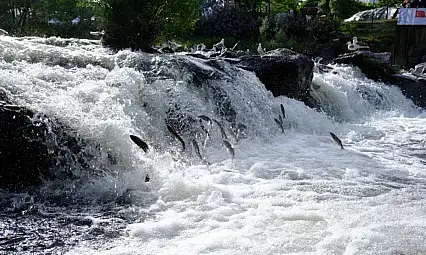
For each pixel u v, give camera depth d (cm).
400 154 686
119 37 962
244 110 768
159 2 980
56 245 346
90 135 517
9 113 487
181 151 602
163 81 701
